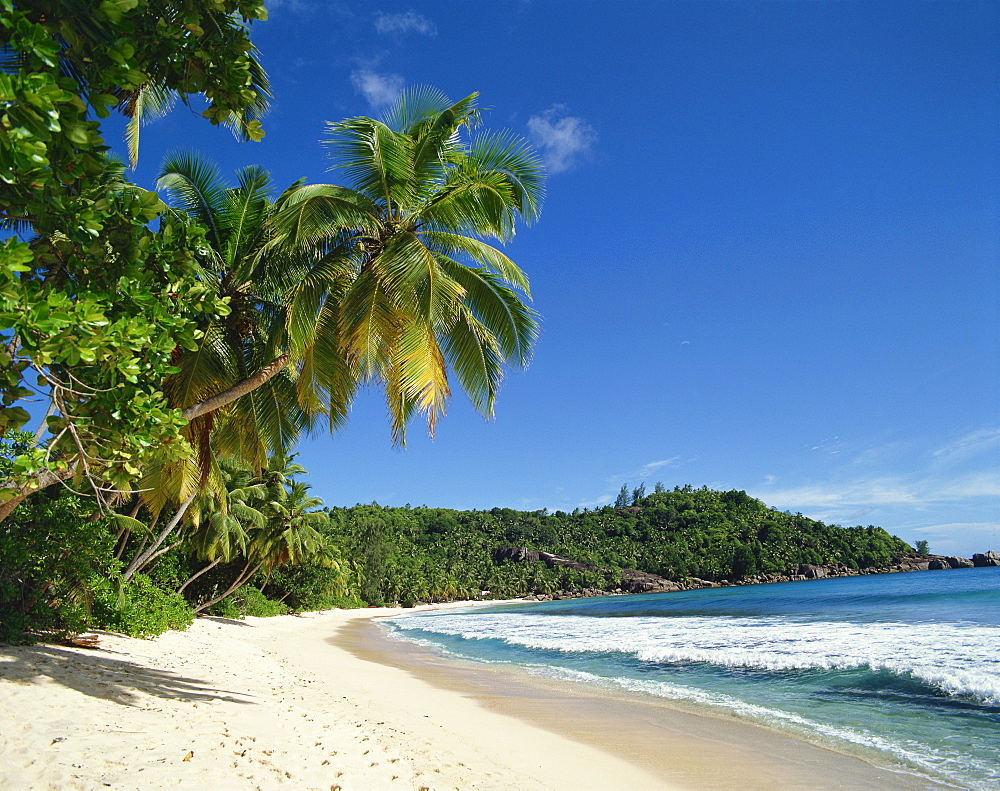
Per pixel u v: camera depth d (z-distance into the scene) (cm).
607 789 660
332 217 945
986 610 3100
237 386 919
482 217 996
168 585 2584
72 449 455
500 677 1598
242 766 562
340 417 1187
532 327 1083
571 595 12675
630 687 1370
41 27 314
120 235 510
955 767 721
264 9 557
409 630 4038
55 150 422
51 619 1185
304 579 4962
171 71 547
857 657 1560
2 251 309
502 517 17150
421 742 809
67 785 456
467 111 1023
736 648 1950
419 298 879
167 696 840
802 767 738
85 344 371
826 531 14838
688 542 14738
